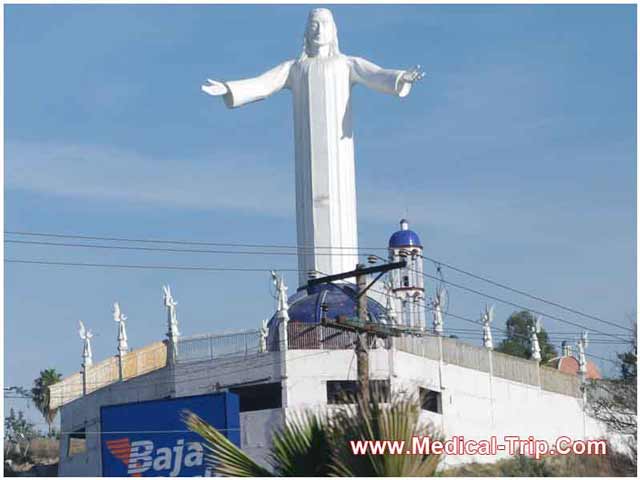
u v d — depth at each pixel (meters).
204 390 76.19
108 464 72.00
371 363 73.38
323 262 84.75
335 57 87.44
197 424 35.91
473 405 79.88
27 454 104.44
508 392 83.25
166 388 77.56
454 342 79.56
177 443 70.88
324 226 85.31
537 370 86.94
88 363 85.00
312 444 34.44
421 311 79.19
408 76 84.44
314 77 86.81
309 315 78.25
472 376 80.31
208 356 76.75
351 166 86.81
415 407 33.44
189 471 70.19
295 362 73.81
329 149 86.12
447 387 77.62
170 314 78.25
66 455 85.12
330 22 87.81
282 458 34.50
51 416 110.00
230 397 70.75
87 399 83.69
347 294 71.38
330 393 73.69
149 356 81.12
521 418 83.94
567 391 89.69
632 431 87.25
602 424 89.19
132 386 79.88
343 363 73.69
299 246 85.81
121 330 83.44
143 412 71.94
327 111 86.44
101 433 72.75
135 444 71.56
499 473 73.62
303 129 86.88
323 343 74.75
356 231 86.31
